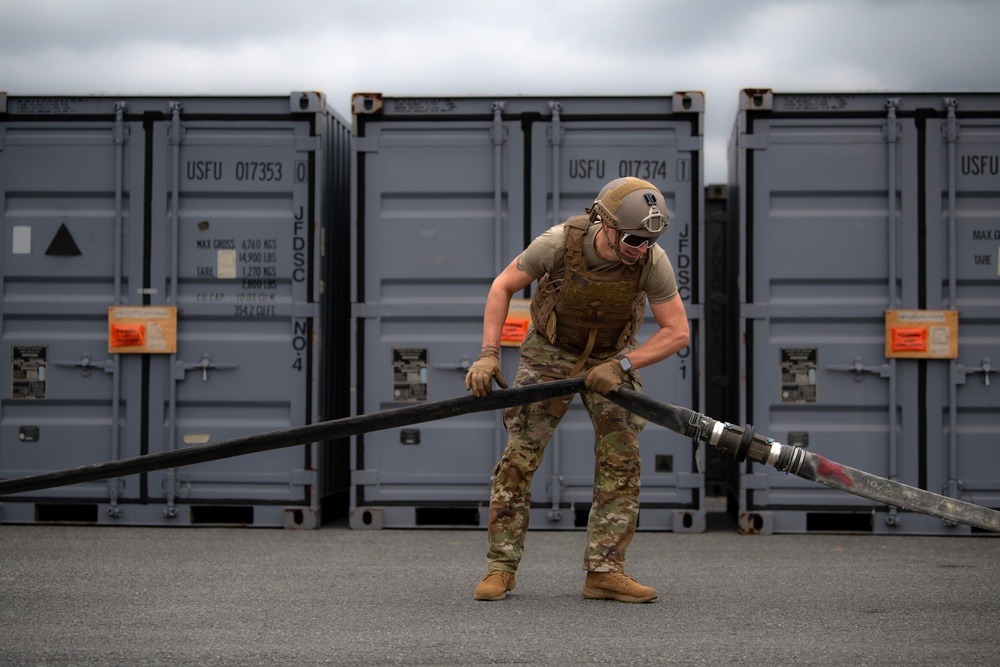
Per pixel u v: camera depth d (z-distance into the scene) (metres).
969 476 6.65
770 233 6.73
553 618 4.23
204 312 6.88
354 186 6.84
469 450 6.79
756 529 6.71
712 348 8.34
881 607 4.51
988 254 6.67
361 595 4.72
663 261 4.38
